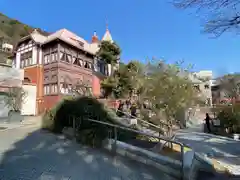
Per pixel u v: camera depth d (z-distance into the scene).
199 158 6.38
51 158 5.30
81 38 29.03
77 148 6.38
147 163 5.29
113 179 4.30
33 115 19.33
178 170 4.72
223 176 5.30
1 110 15.57
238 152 8.33
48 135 8.13
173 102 8.07
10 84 16.69
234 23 4.03
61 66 20.44
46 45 21.80
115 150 6.07
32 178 4.02
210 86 29.02
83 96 9.24
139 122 10.82
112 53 28.77
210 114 20.64
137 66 19.22
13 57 25.98
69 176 4.26
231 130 14.58
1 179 3.87
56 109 9.06
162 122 8.66
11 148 6.03
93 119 7.62
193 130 15.18
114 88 24.78
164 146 7.40
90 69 25.39
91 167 4.88
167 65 9.00
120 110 13.36
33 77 21.50
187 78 8.61
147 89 9.18
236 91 20.19
